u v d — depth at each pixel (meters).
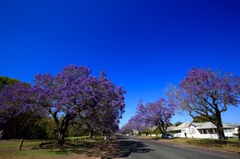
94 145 26.47
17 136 36.00
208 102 24.52
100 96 18.16
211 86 22.73
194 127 56.91
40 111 20.61
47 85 19.89
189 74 24.98
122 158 14.09
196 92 24.09
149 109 49.69
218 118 24.44
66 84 17.39
